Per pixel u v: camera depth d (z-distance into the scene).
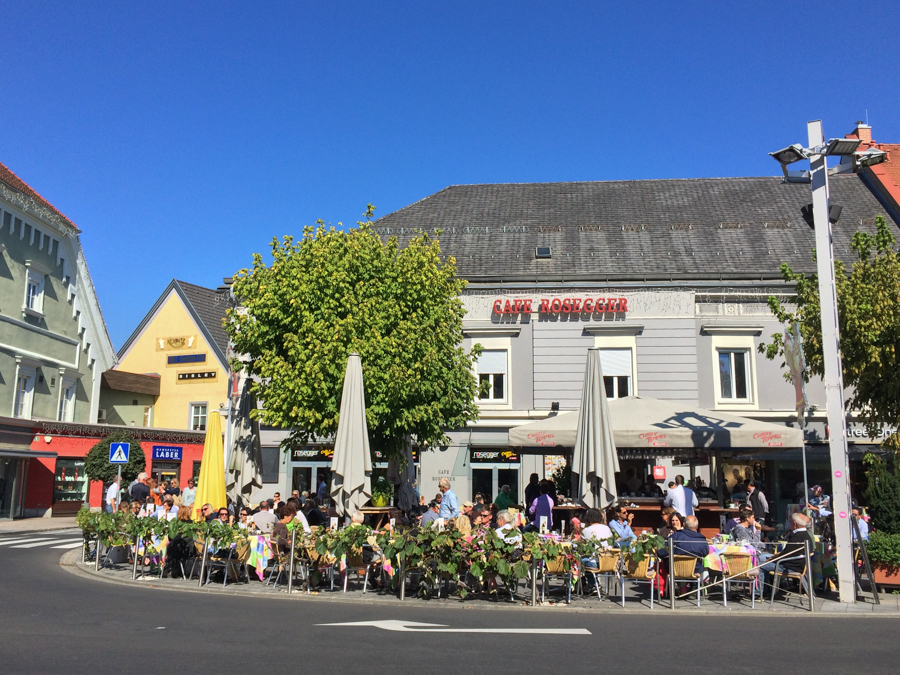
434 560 10.76
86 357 36.03
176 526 12.37
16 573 13.24
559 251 26.56
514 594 10.99
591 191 30.84
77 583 12.08
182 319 41.97
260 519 13.28
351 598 10.86
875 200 28.30
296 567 12.52
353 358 13.42
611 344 24.59
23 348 31.05
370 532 11.38
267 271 19.33
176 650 6.86
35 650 6.76
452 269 20.70
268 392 18.25
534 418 24.41
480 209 30.02
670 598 11.08
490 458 24.73
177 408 41.19
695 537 10.79
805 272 24.36
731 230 27.08
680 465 23.38
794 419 23.38
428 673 6.13
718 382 24.09
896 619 9.66
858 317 16.05
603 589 11.91
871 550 11.77
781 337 18.98
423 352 18.61
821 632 8.48
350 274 18.64
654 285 24.58
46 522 27.52
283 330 18.77
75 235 35.19
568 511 16.69
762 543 12.29
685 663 6.70
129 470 30.77
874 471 16.03
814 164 12.10
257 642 7.31
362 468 12.86
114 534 13.43
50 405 32.78
